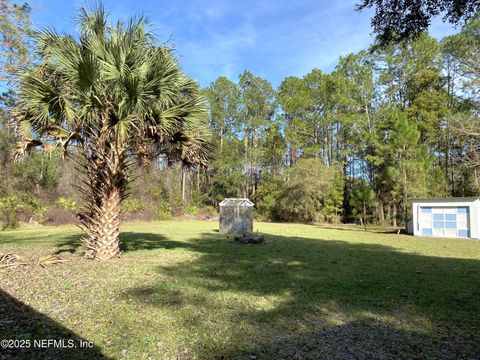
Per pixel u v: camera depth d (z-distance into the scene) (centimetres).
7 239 1171
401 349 313
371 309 436
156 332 342
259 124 3784
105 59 647
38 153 2164
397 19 432
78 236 1282
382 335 349
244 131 3894
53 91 645
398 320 396
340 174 3098
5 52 778
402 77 2830
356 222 2864
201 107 763
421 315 414
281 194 3203
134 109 668
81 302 428
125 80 629
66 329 342
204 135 790
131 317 381
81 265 660
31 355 283
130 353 294
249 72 3806
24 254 768
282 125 3625
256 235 1443
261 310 424
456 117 2056
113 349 301
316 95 3394
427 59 2692
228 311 416
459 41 2178
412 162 2089
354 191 2781
